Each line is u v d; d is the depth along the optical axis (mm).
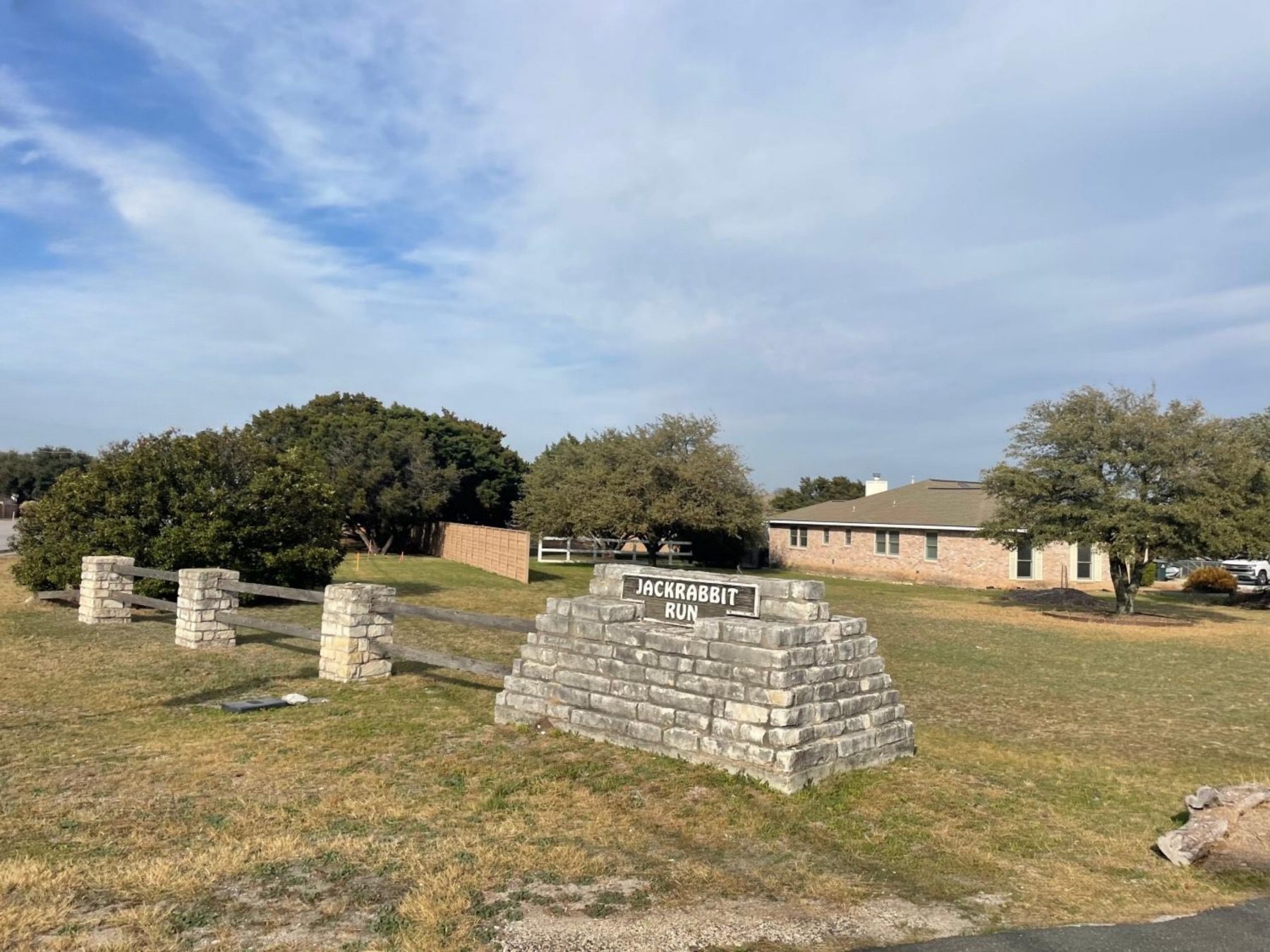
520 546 29312
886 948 4180
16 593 18203
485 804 6074
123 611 14969
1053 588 30891
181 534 16703
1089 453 22359
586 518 35875
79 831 5406
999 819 6145
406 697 9469
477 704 9141
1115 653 16281
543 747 7461
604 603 7875
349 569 30609
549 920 4367
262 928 4191
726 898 4719
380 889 4676
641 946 4137
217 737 7742
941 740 8516
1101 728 9711
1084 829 6047
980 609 24344
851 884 4973
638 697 7414
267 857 5051
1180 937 4367
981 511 34562
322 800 6098
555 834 5562
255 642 13156
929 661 14430
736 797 6289
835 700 7008
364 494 42812
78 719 8367
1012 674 13367
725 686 6855
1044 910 4711
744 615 7324
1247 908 4762
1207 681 13273
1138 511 21141
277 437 45844
